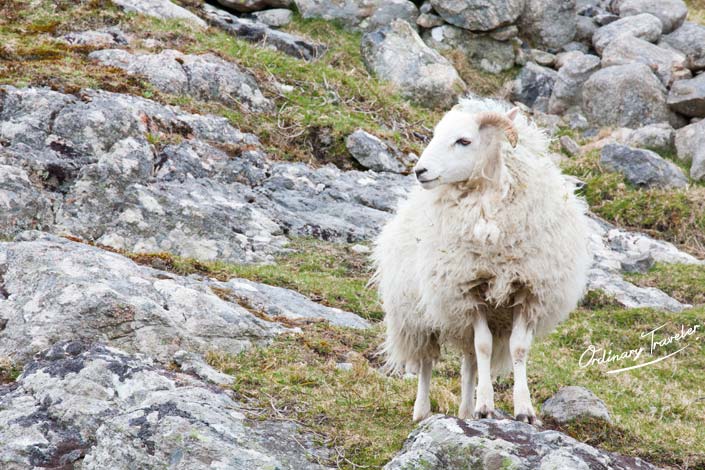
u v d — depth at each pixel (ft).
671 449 59.57
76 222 87.51
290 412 54.44
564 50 175.73
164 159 100.12
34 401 53.16
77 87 104.83
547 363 76.95
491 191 51.85
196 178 101.14
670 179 135.64
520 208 51.62
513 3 167.43
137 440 47.65
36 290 62.39
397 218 59.26
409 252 57.00
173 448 47.11
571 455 45.03
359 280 90.68
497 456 45.03
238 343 63.98
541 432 47.88
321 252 95.91
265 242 94.12
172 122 106.83
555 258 52.24
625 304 96.53
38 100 98.94
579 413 62.80
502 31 169.17
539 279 51.70
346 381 60.59
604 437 60.90
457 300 52.85
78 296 60.70
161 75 117.29
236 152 108.88
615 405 68.74
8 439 50.11
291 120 122.93
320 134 121.90
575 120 159.84
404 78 152.66
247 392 56.08
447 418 48.55
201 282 75.20
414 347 58.75
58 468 49.24
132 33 132.77
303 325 72.23
